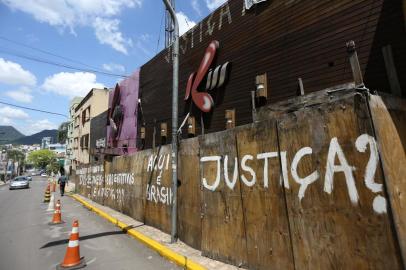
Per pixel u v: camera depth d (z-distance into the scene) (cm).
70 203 2078
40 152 13800
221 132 712
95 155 2402
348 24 611
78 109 4534
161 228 1026
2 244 930
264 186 586
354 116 435
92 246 883
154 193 1099
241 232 637
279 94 750
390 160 412
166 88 1360
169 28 1458
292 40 731
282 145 550
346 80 605
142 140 1568
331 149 462
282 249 541
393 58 532
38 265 722
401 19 529
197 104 1034
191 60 1161
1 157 7800
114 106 2117
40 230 1137
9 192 3369
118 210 1506
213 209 722
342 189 445
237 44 910
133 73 1794
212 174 735
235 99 896
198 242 790
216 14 1020
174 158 884
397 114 450
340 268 443
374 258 402
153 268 687
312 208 488
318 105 488
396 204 395
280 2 775
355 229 426
